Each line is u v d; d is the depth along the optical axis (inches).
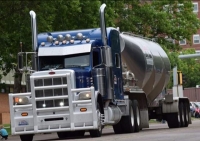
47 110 1336.1
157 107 1924.2
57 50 1403.8
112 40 1485.0
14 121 1352.1
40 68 1411.2
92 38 1425.9
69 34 1433.3
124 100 1539.1
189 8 3400.6
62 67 1398.9
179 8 3388.3
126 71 1611.7
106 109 1421.0
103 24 1412.4
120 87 1518.2
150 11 3221.0
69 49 1400.1
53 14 2330.2
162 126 2305.6
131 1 3221.0
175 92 2114.9
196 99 4439.0
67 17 2486.5
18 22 2299.5
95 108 1322.6
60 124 1333.7
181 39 3341.5
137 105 1619.1
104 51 1401.3
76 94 1333.7
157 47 1909.4
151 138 1202.0
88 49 1392.7
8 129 2544.3
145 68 1679.4
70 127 1330.0
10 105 1354.6
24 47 2315.5
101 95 1369.3
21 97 1352.1
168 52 3034.0
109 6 2760.8
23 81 3344.0
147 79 1723.7
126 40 1616.6
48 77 1338.6
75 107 1330.0
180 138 1147.3
